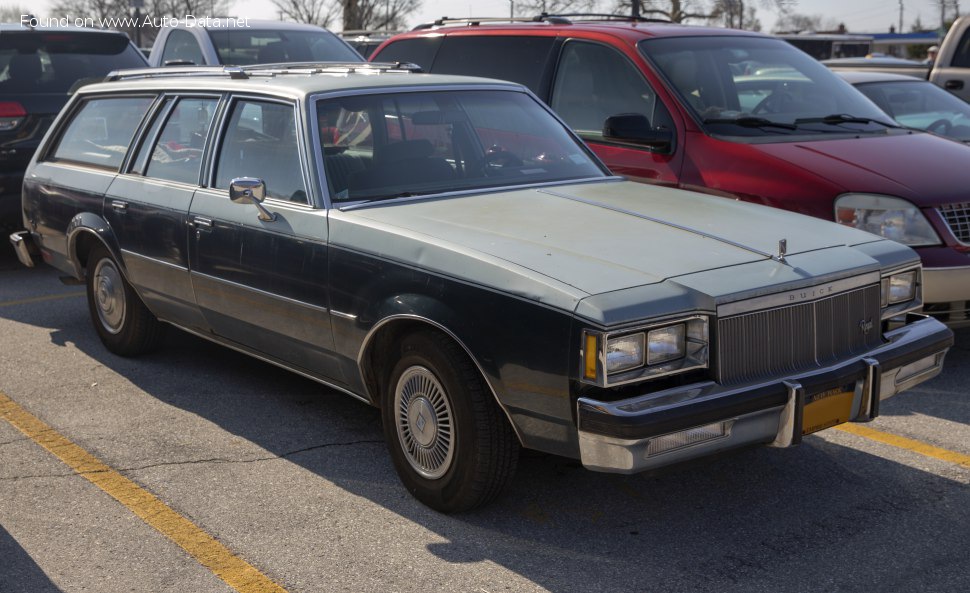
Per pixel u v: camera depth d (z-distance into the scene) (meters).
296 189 4.75
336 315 4.44
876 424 5.17
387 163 4.86
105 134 6.32
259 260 4.83
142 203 5.68
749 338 3.72
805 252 4.07
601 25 7.41
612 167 6.78
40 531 4.07
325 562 3.80
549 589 3.59
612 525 4.09
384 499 4.35
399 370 4.23
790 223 4.46
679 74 6.76
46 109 8.82
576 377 3.53
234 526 4.10
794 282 3.82
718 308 3.63
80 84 8.09
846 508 4.22
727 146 6.26
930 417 5.26
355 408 5.50
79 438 5.06
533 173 5.18
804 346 3.89
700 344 3.64
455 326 3.88
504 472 3.99
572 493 4.39
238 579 3.68
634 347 3.52
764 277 3.79
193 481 4.54
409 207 4.60
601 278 3.67
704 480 4.52
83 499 4.36
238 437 5.07
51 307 7.75
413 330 4.20
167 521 4.15
